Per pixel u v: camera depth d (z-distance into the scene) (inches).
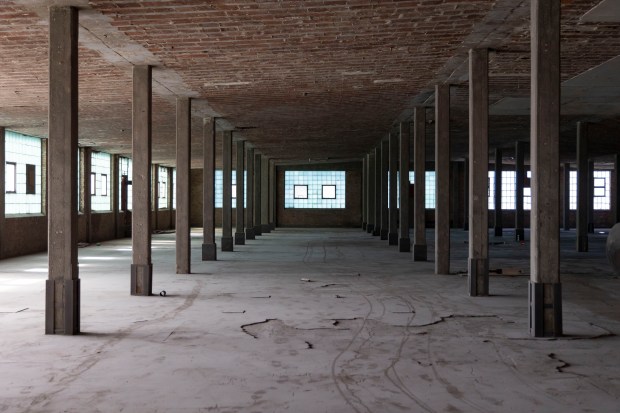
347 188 1621.6
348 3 308.3
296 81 504.7
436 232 570.9
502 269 595.2
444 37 376.5
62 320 315.6
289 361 259.9
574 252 852.6
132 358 266.1
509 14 329.7
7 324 340.2
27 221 812.6
